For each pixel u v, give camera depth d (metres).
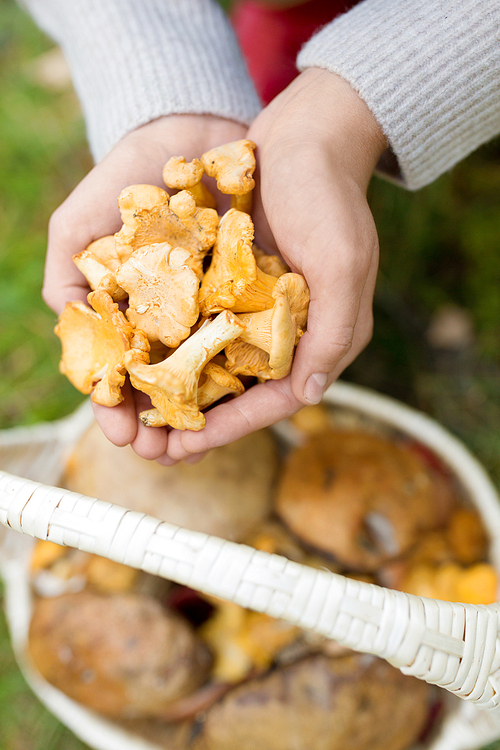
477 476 0.64
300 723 0.56
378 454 0.64
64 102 1.04
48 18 0.64
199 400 0.50
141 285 0.50
